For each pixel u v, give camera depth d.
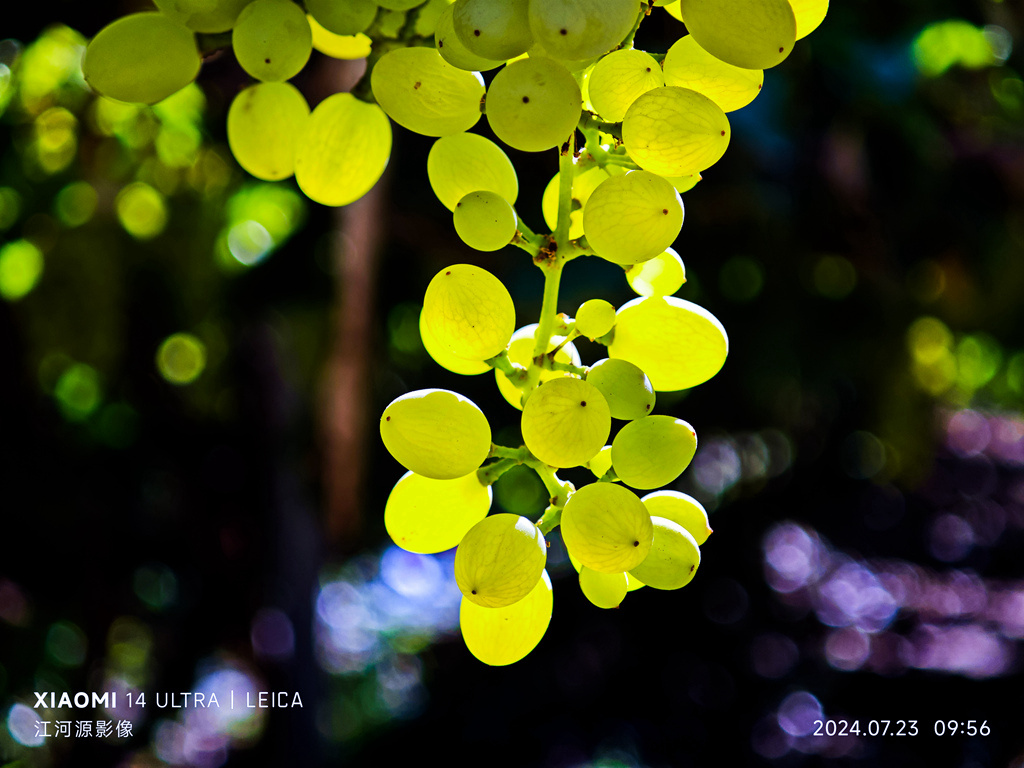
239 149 0.41
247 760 1.30
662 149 0.34
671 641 1.57
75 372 1.08
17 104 0.87
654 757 1.44
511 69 0.34
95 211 0.96
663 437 0.36
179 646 1.29
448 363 0.36
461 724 1.50
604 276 0.79
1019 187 0.93
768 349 1.06
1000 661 1.51
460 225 0.35
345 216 0.91
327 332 1.04
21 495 1.13
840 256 0.98
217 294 1.03
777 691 1.51
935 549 1.86
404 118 0.37
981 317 1.10
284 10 0.37
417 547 0.37
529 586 0.34
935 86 0.88
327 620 1.79
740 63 0.35
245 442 1.17
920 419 1.21
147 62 0.37
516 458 0.36
